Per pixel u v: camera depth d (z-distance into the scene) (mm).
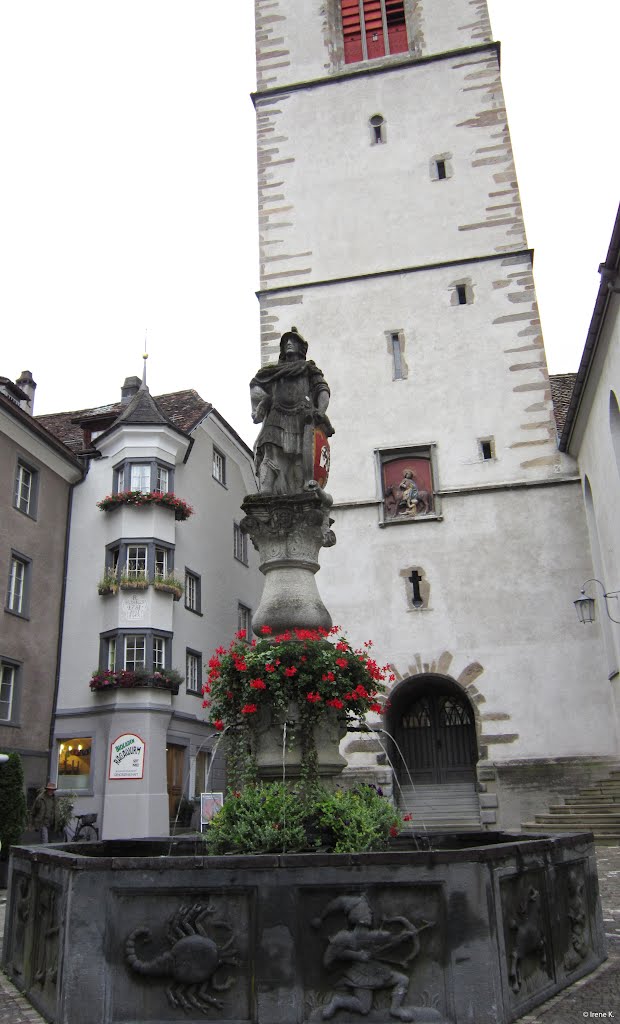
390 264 25203
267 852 6281
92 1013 4820
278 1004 4777
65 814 20219
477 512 22281
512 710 20641
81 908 4988
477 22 27375
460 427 23141
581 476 21953
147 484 27219
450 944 4828
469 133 26125
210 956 4852
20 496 24938
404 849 7680
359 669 7820
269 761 7488
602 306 16609
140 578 25781
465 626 21484
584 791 19000
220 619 30969
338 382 24266
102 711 24672
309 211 26312
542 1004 5289
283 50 28594
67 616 26359
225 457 33969
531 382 23156
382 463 23406
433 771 22484
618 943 7098
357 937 4836
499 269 24438
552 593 21312
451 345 23984
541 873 5707
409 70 27234
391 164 26328
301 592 8516
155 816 23891
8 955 6477
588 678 20531
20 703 23688
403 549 22344
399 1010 4738
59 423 33094
